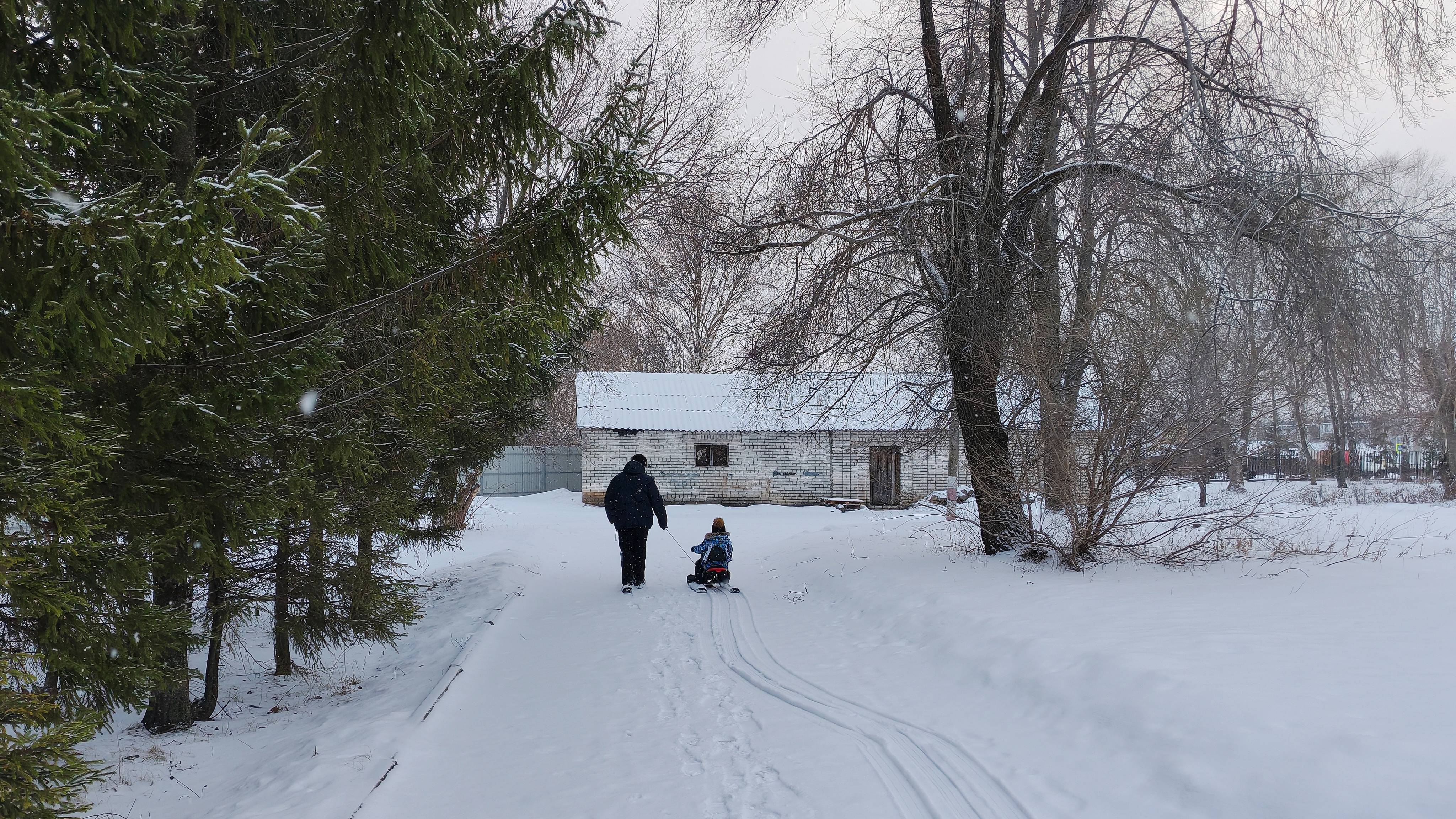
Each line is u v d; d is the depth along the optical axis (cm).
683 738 543
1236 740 401
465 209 775
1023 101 1055
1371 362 1016
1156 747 423
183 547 541
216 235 285
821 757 491
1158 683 482
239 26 493
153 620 435
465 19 480
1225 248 954
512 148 604
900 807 415
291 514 604
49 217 290
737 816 417
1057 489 945
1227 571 895
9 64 342
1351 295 952
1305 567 891
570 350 1226
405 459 837
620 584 1254
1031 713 521
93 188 539
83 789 328
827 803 425
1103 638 603
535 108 582
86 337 320
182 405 443
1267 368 930
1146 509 1010
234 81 643
